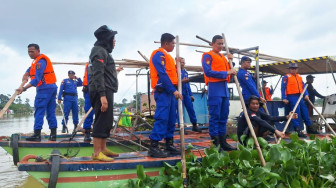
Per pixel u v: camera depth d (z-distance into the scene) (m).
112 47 3.53
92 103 3.40
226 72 4.11
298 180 3.28
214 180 3.01
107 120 3.32
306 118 6.54
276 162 3.37
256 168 3.08
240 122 4.32
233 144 4.95
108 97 3.31
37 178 3.10
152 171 3.38
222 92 4.27
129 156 3.62
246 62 5.55
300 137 6.16
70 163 3.13
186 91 6.84
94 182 3.17
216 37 4.38
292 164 3.29
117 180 3.24
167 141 4.03
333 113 7.04
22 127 16.23
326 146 3.93
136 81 9.77
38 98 5.16
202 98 9.27
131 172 3.30
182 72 6.84
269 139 5.62
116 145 5.27
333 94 7.27
